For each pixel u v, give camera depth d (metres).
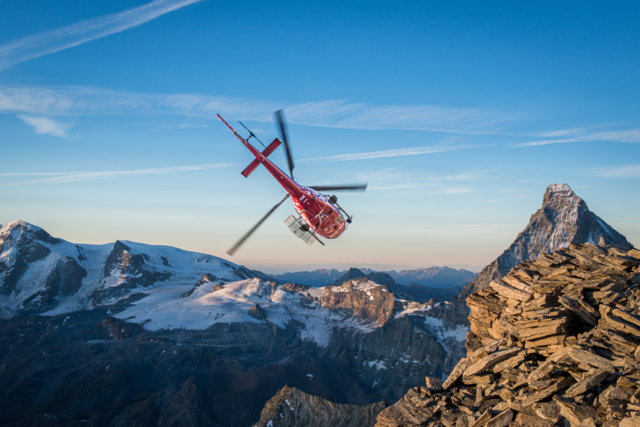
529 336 19.03
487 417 16.33
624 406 13.59
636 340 16.05
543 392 15.78
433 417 18.22
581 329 18.70
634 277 19.64
